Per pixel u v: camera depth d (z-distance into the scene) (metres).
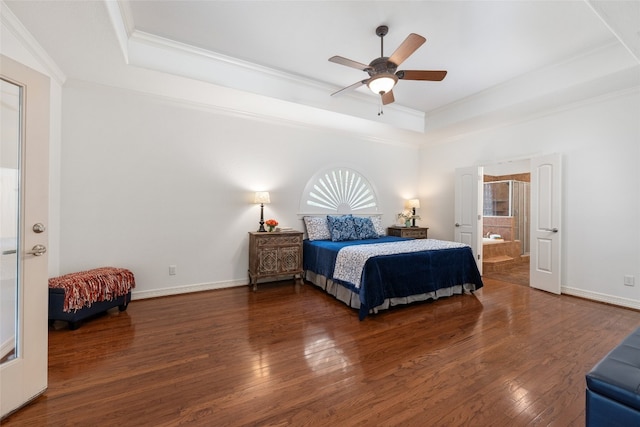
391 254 3.29
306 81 3.76
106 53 2.60
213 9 2.44
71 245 3.20
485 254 5.86
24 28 2.21
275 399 1.72
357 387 1.84
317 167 4.92
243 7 2.42
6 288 1.68
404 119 4.84
